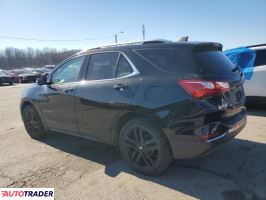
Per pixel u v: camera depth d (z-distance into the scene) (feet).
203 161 13.56
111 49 13.58
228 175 12.09
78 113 14.55
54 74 16.60
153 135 11.65
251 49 22.47
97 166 13.78
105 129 13.42
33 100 17.66
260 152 14.37
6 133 20.71
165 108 11.00
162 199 10.52
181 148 11.05
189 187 11.25
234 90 12.03
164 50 11.78
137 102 11.69
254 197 10.33
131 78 12.26
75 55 15.46
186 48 11.34
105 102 12.92
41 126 18.08
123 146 12.88
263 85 21.49
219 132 10.89
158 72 11.57
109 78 13.24
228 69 12.31
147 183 11.76
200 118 10.46
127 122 12.46
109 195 11.03
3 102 39.34
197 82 10.51
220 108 10.84
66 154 15.62
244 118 13.05
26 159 15.15
